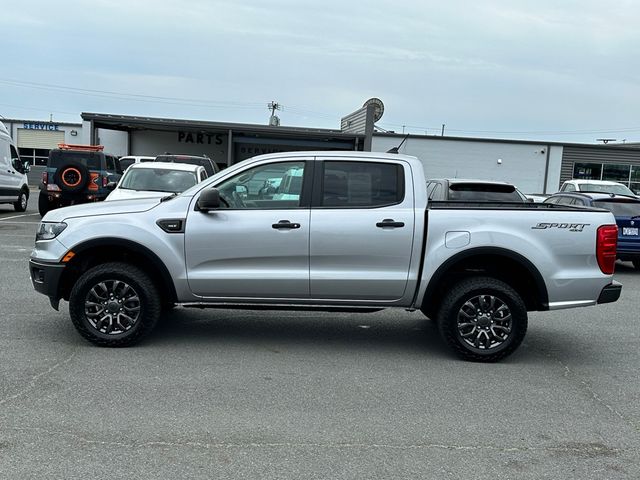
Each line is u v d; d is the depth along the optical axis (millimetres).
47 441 3707
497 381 5102
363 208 5559
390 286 5562
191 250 5535
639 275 11719
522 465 3592
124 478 3297
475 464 3586
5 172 17766
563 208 5805
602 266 5559
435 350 5992
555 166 34906
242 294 5629
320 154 5676
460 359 5676
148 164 13094
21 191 19312
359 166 5648
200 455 3590
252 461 3533
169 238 5527
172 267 5547
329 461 3562
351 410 4355
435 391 4809
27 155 48344
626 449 3850
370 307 5699
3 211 19781
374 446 3783
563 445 3883
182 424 4020
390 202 5586
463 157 34594
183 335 6242
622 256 11195
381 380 5039
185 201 5625
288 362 5457
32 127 48000
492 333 5555
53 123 48156
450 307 5539
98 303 5613
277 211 5559
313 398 4570
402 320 7246
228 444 3746
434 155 34500
